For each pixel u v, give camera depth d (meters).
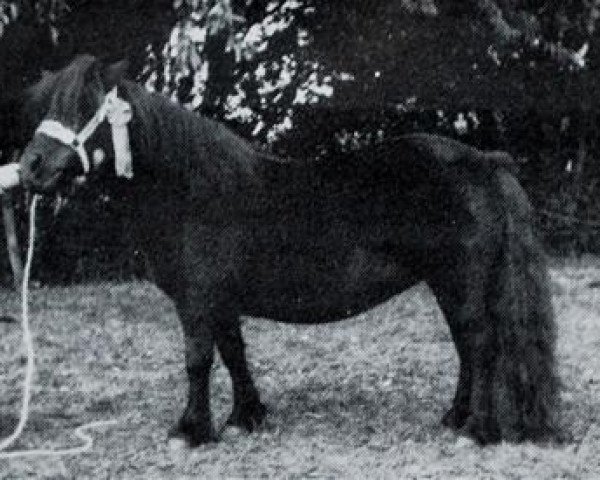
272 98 13.01
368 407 7.66
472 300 6.37
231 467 6.15
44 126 5.92
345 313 6.57
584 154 15.20
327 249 6.39
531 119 14.59
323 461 6.26
